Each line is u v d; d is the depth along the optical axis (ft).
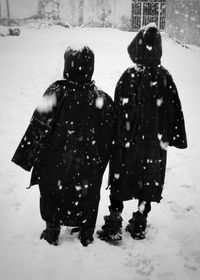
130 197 11.56
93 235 12.28
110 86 34.35
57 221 11.10
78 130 10.46
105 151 11.00
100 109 10.59
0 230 12.46
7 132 22.47
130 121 10.84
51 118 10.34
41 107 10.27
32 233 12.23
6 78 36.73
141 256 11.35
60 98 10.33
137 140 11.02
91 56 10.21
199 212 14.19
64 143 10.49
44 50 51.57
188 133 23.73
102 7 78.48
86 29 74.64
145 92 10.80
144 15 77.71
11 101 29.19
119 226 11.98
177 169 18.38
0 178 16.71
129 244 11.88
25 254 11.15
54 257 11.03
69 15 78.64
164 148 11.48
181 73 42.32
